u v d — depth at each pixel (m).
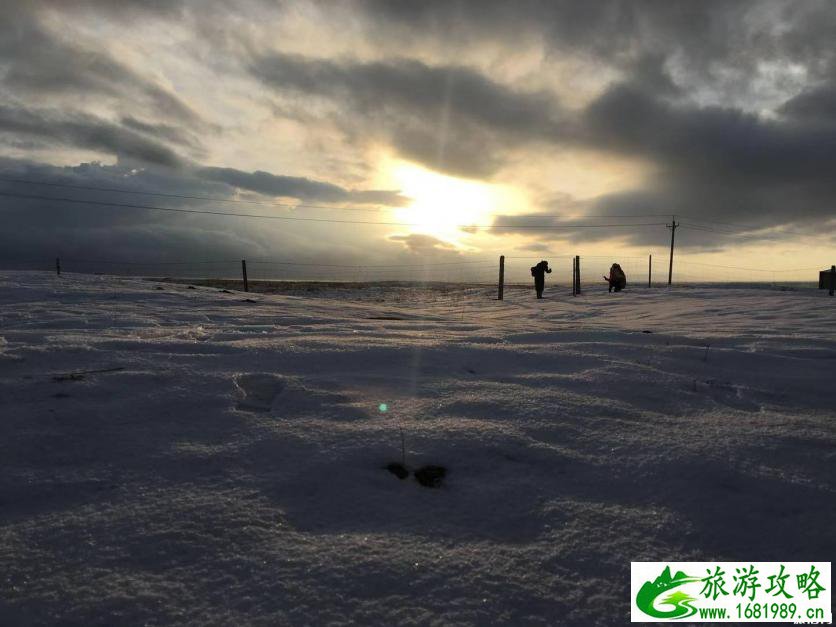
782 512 2.21
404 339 5.98
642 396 3.77
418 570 1.74
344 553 1.81
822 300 14.74
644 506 2.23
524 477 2.44
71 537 1.83
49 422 2.84
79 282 15.94
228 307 10.63
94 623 1.45
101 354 4.29
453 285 40.16
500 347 5.36
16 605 1.50
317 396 3.49
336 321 8.30
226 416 3.05
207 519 1.98
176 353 4.56
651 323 10.73
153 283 17.84
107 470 2.36
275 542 1.86
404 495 2.26
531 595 1.66
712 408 3.61
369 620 1.51
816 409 3.72
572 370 4.51
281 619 1.49
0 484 2.19
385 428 2.91
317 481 2.32
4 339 4.85
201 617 1.48
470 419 3.12
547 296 24.05
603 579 1.76
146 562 1.72
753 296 18.17
